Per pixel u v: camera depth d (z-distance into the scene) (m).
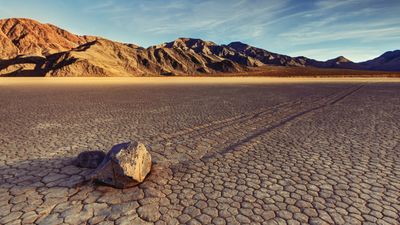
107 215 4.29
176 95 24.75
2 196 4.87
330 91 28.92
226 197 4.89
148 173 5.87
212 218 4.21
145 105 17.47
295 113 14.23
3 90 30.39
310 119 12.52
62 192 5.04
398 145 8.21
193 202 4.70
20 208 4.47
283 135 9.49
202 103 18.56
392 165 6.51
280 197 4.90
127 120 12.21
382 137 9.18
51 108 15.94
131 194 4.99
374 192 5.11
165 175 5.89
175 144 8.34
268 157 7.11
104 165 5.34
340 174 5.97
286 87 36.34
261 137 9.20
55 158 6.94
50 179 5.60
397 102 19.03
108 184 5.26
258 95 24.72
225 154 7.36
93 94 25.53
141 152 5.67
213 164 6.59
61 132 9.84
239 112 14.55
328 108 16.09
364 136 9.33
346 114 13.92
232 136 9.34
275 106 16.98
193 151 7.63
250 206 4.57
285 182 5.55
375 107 16.48
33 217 4.22
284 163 6.66
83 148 7.88
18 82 52.59
